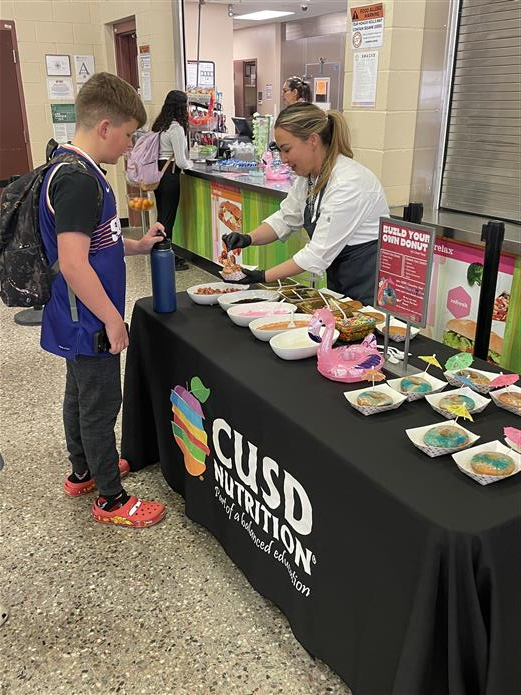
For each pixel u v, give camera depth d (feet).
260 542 5.99
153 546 7.39
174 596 6.61
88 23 22.85
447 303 9.99
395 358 5.90
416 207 7.87
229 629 6.17
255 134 17.85
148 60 20.40
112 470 7.52
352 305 7.14
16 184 6.13
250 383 5.58
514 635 3.95
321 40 33.14
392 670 4.23
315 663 5.77
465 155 10.59
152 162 17.81
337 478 4.48
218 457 6.48
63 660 5.84
